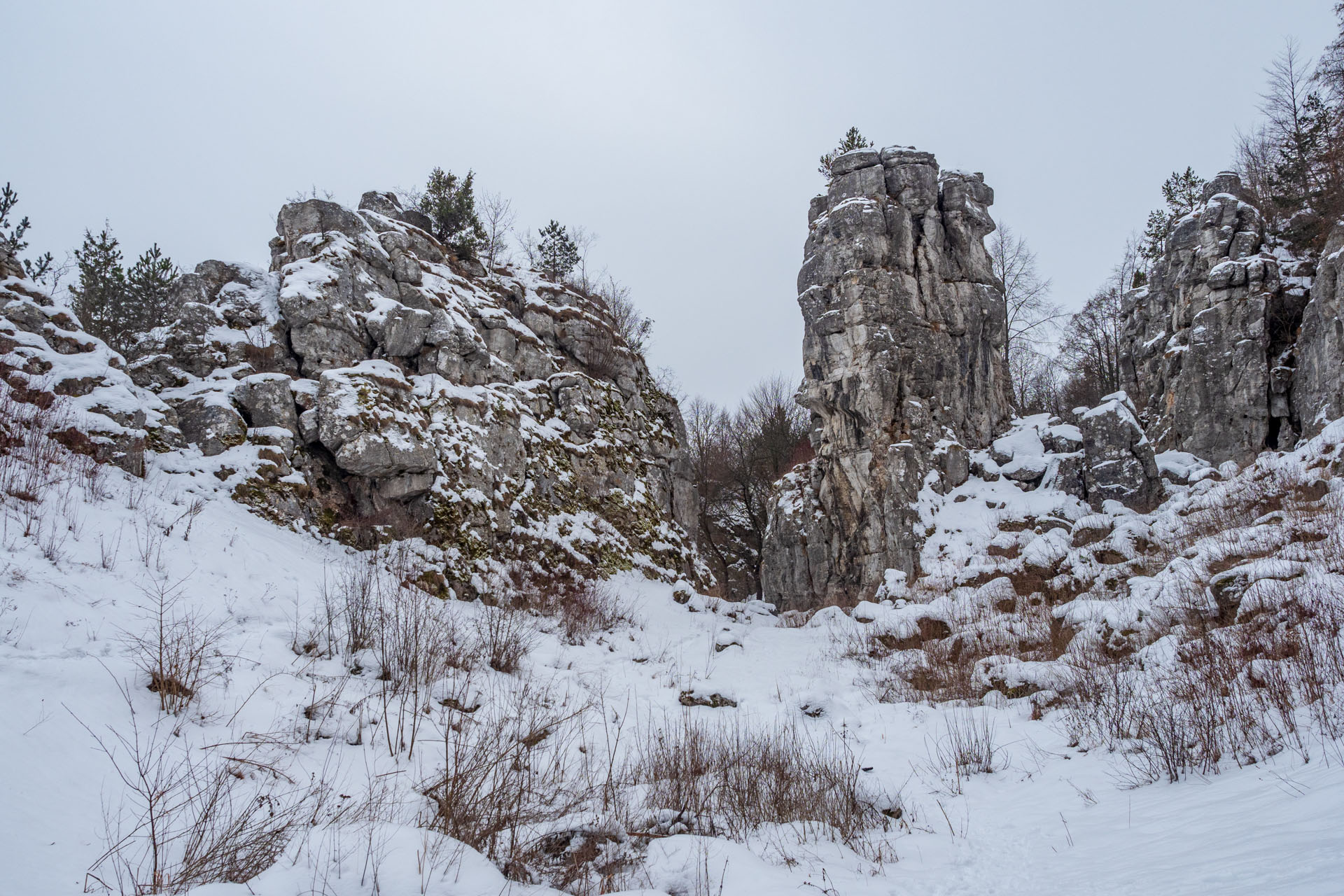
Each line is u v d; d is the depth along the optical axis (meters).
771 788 6.94
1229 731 6.67
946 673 12.62
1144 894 3.84
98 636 7.36
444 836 5.16
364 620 9.72
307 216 17.94
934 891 4.81
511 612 13.23
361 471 14.73
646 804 6.54
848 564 23.89
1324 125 24.41
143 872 4.30
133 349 15.74
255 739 6.44
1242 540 12.59
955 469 23.03
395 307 17.41
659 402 26.27
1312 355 19.81
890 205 24.91
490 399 18.48
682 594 20.02
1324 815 4.28
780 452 34.25
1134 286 30.12
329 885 4.21
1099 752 7.54
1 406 10.91
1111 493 20.48
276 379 14.88
